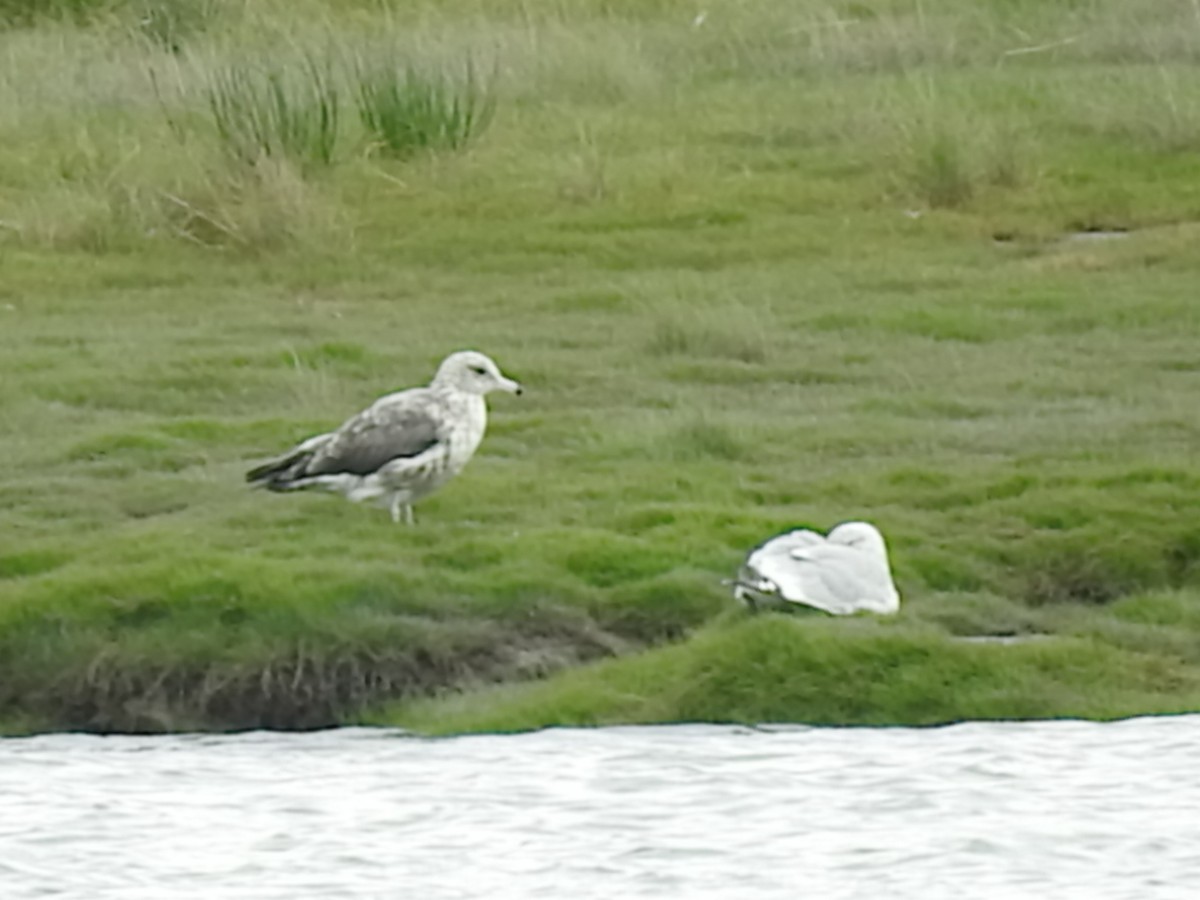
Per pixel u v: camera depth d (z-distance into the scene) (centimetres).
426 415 1499
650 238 2266
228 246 2248
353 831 1073
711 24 2945
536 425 1742
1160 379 1841
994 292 2075
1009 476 1587
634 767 1172
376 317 2062
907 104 2580
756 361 1914
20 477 1639
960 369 1878
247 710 1311
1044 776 1142
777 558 1373
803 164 2464
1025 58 2805
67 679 1328
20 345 1970
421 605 1377
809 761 1177
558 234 2280
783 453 1675
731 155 2500
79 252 2248
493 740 1245
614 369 1894
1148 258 2156
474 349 1950
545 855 1030
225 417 1794
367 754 1227
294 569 1397
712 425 1700
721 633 1320
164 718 1309
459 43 2795
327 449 1504
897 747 1203
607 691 1287
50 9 2956
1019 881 985
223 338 1994
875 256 2203
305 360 1920
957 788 1122
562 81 2730
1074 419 1747
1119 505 1524
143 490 1603
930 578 1448
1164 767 1155
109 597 1372
